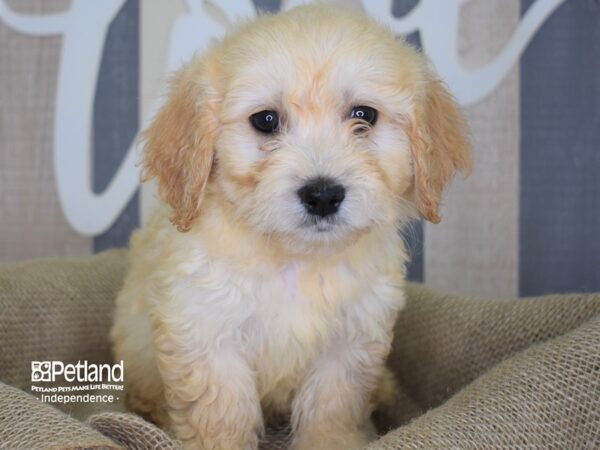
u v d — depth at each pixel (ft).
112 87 2.48
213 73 1.53
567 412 1.38
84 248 2.53
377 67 1.50
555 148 2.43
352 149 1.46
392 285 1.62
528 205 2.45
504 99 2.42
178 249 1.56
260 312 1.54
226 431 1.57
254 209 1.44
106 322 2.06
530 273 2.47
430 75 1.68
